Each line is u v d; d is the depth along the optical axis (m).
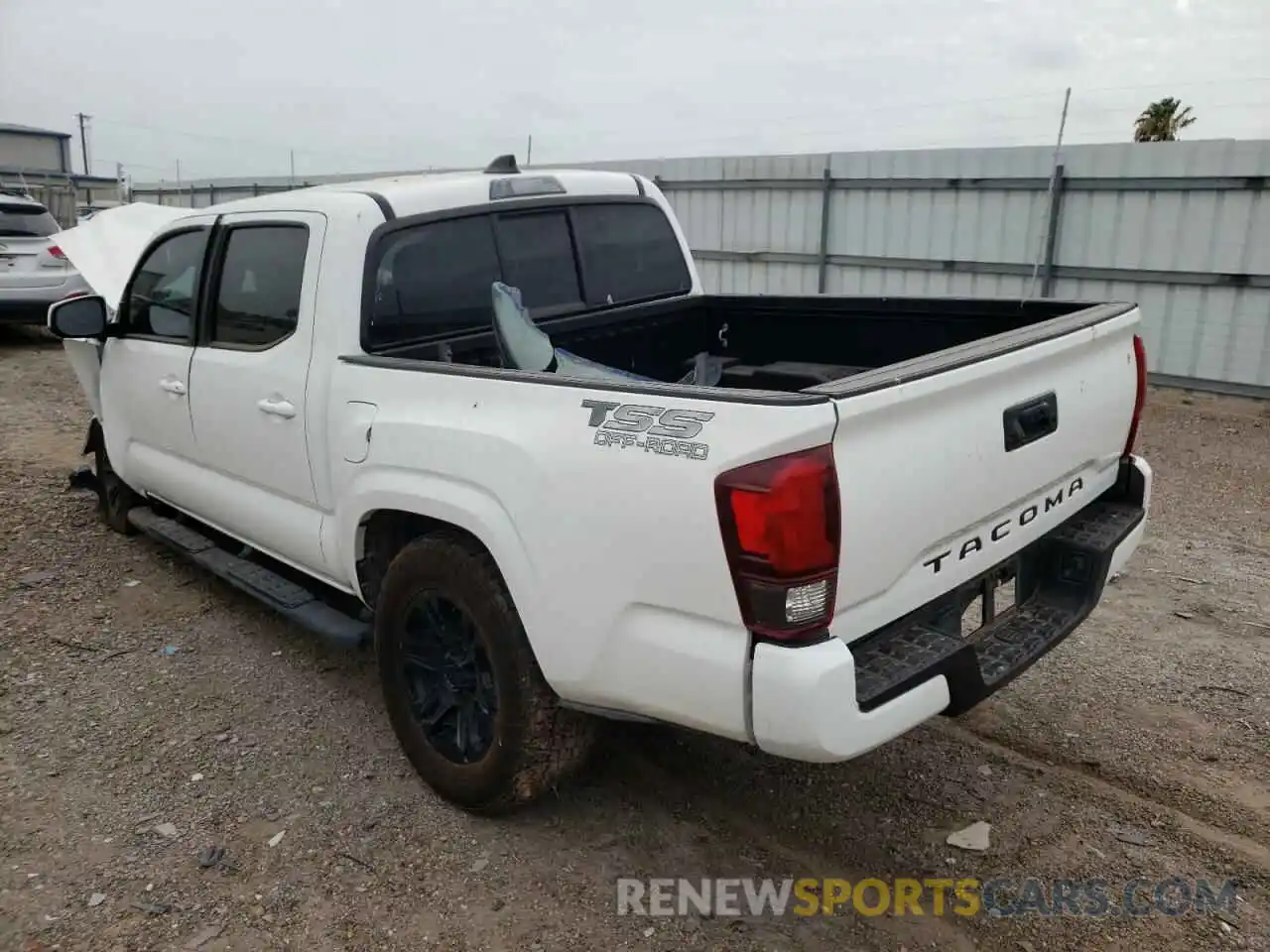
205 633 4.55
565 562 2.61
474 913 2.76
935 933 2.68
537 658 2.76
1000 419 2.73
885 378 2.36
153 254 4.62
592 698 2.68
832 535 2.23
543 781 3.00
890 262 11.38
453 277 3.75
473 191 3.82
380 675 3.37
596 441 2.53
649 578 2.44
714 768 3.47
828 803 3.26
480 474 2.81
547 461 2.62
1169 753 3.50
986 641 2.92
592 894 2.84
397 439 3.08
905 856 3.00
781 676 2.24
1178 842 3.03
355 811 3.23
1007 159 10.24
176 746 3.61
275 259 3.75
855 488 2.28
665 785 3.37
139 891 2.85
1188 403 9.41
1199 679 4.02
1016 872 2.92
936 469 2.50
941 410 2.52
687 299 4.74
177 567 5.29
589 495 2.53
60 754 3.55
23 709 3.86
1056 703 3.85
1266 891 2.82
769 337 4.68
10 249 11.84
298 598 3.94
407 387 3.10
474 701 3.10
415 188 3.67
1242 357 9.32
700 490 2.30
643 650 2.49
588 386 2.60
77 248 7.63
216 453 4.17
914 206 11.05
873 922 2.73
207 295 4.14
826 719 2.23
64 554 5.45
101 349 5.16
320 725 3.76
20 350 12.62
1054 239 10.13
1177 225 9.39
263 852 3.02
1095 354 3.21
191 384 4.20
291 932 2.70
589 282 4.33
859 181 11.38
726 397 2.31
